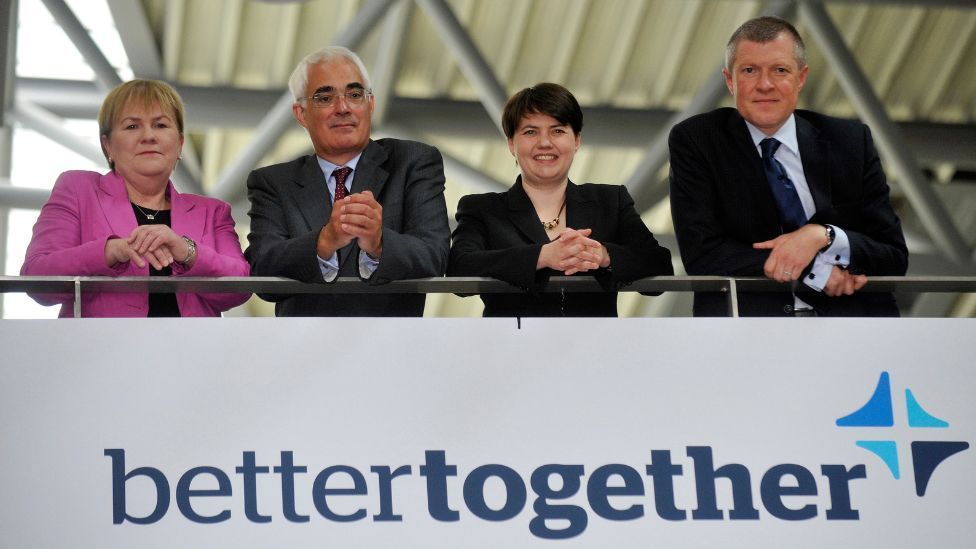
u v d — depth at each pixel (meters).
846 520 12.41
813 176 13.89
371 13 26.89
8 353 12.25
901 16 31.27
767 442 12.57
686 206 13.88
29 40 29.14
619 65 31.36
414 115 31.12
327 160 14.12
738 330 12.83
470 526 12.19
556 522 12.25
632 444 12.48
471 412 12.45
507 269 13.01
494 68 31.19
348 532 12.09
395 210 13.77
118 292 12.80
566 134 14.01
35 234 13.41
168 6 28.84
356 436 12.32
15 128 30.42
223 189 27.95
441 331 12.60
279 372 12.41
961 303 35.72
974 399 12.79
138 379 12.30
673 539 12.27
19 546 11.86
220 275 13.12
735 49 14.11
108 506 12.01
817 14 28.41
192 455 12.16
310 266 12.74
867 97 29.19
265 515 12.08
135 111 13.70
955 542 12.41
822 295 13.74
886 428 12.68
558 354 12.65
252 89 30.31
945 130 33.50
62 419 12.16
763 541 12.31
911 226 34.53
